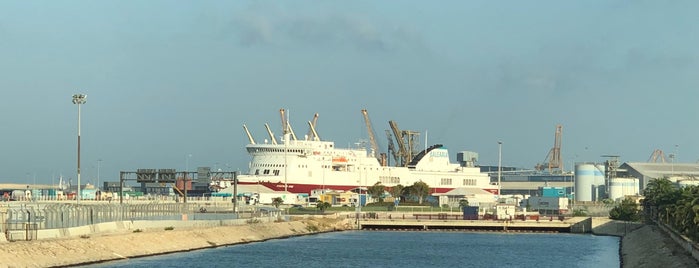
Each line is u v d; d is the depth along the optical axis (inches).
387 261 7086.6
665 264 5871.1
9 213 6072.8
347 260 7076.8
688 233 6673.2
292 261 6855.3
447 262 7091.5
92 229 6845.5
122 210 7573.8
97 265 5964.6
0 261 5177.2
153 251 7027.6
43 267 5492.1
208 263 6461.6
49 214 6343.5
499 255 7775.6
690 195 7298.2
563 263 7057.1
